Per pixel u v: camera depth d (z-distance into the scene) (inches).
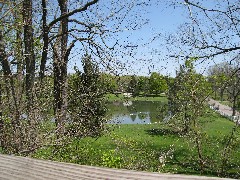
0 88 271.9
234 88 543.2
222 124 1017.5
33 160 62.6
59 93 344.2
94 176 51.9
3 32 332.5
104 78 355.3
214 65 526.3
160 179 45.6
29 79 340.5
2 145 238.4
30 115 245.1
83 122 316.5
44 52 370.0
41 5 381.4
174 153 595.5
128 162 308.3
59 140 260.8
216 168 444.1
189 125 524.1
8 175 63.5
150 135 782.5
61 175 55.7
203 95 516.4
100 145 436.8
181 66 551.5
